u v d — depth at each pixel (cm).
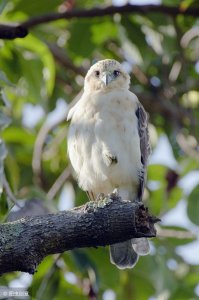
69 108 1357
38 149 1323
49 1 1234
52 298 1122
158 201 1386
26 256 795
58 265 1143
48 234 803
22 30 1068
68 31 1421
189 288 1318
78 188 1335
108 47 1488
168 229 1329
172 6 1255
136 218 813
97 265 1199
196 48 1495
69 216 813
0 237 795
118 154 1113
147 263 1244
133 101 1158
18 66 1226
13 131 1352
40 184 1324
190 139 1443
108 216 808
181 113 1433
